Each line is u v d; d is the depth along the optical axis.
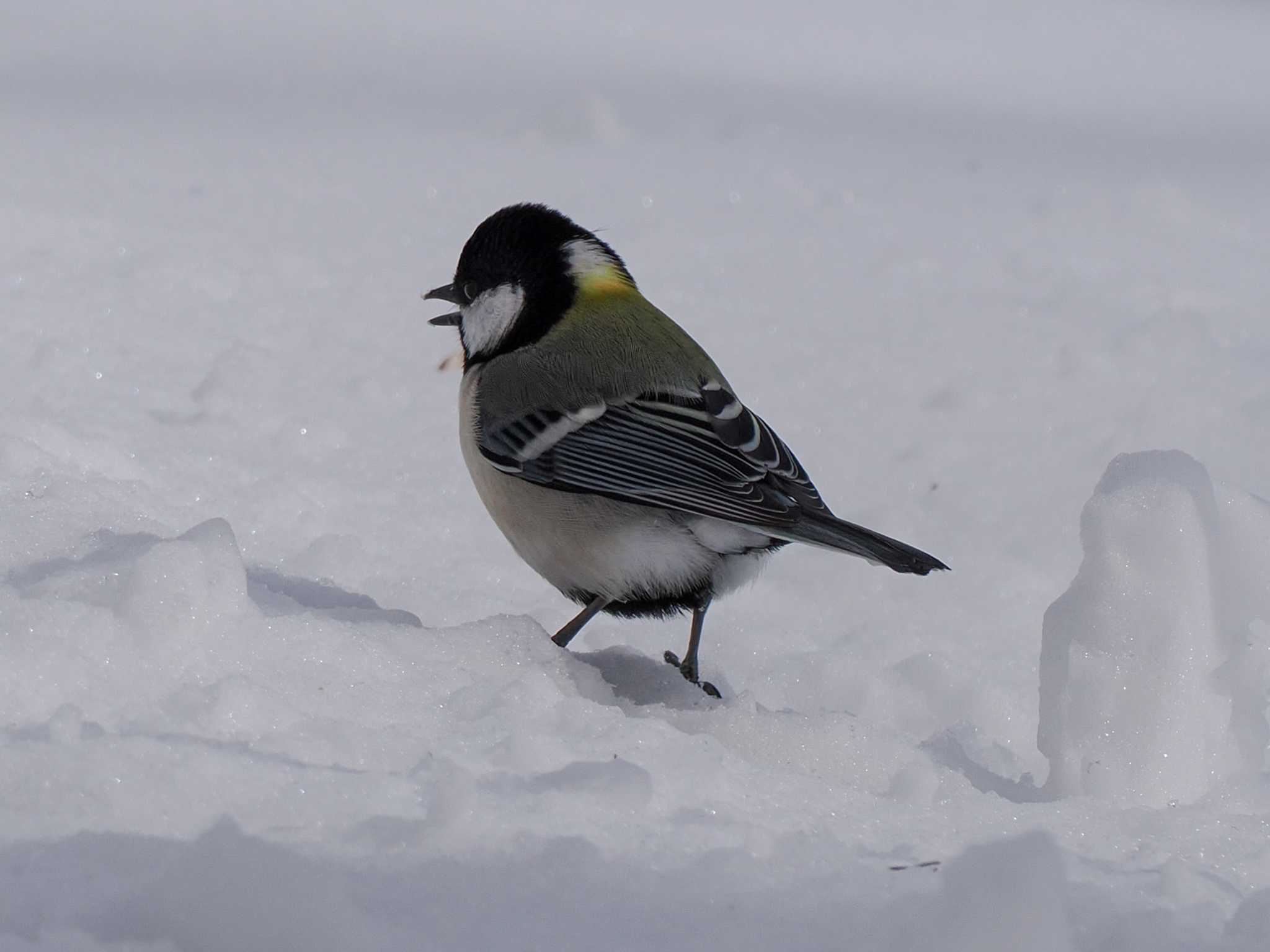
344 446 12.15
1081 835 6.46
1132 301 17.39
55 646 6.51
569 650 9.04
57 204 17.20
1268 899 5.45
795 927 5.16
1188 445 13.62
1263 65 36.06
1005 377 14.99
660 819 5.85
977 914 5.00
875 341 15.82
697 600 8.92
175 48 29.42
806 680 9.38
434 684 7.29
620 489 8.75
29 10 31.64
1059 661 7.79
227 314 14.55
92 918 4.75
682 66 31.28
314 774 5.72
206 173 20.20
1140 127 28.69
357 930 4.76
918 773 6.97
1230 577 7.67
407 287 16.23
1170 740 7.52
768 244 19.08
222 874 4.89
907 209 21.48
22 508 8.42
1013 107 29.75
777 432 13.61
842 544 8.20
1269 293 18.25
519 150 23.64
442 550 10.77
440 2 36.91
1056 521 12.25
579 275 9.57
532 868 5.29
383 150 22.91
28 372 12.17
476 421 9.24
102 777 5.48
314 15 33.91
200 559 7.07
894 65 33.44
